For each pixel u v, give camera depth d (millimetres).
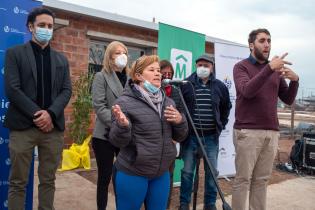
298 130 12086
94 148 3758
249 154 3551
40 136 3266
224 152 5887
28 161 3256
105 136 3639
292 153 7043
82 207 4375
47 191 3420
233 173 6023
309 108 21438
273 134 3600
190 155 4176
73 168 6035
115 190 2699
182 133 2697
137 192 2582
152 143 2553
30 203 3727
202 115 4145
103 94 3682
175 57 4957
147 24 7465
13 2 3562
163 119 2625
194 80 4273
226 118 4430
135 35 7535
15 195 3232
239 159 3611
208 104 4168
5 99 3547
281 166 7039
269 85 3533
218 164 5836
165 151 2615
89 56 7082
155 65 2635
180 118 2615
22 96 3104
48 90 3297
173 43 4922
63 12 6426
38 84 3242
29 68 3195
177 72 4992
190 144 4176
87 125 6426
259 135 3529
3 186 3586
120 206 2654
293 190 5605
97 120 3758
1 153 3557
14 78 3119
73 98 6613
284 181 6133
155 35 7844
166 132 2635
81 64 6832
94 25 6930
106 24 7078
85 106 6336
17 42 3604
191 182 4207
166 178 2730
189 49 5109
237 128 3637
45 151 3340
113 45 3734
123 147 2531
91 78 6410
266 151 3625
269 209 4688
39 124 3152
